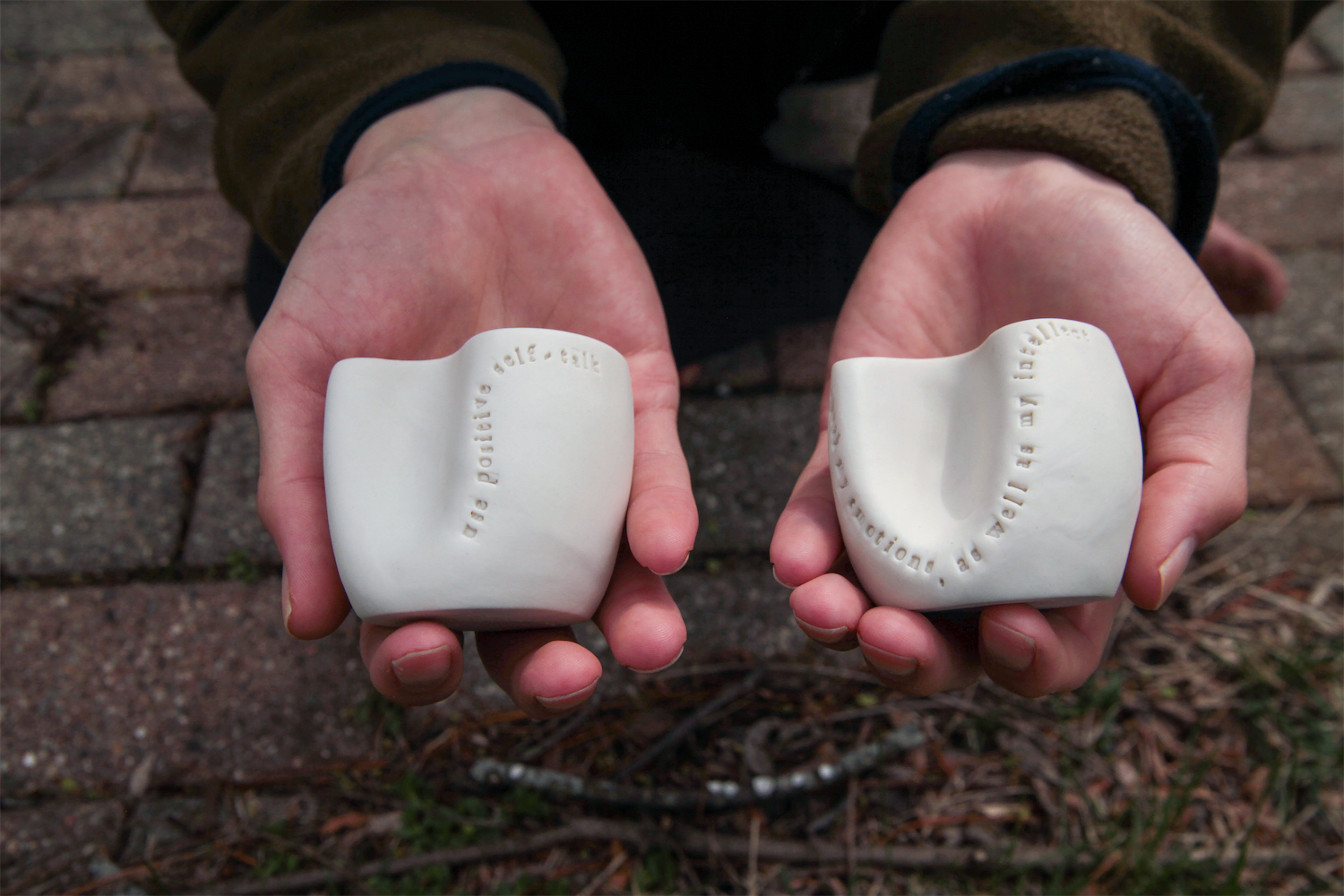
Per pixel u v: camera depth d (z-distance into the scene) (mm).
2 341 548
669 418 358
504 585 300
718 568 477
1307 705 444
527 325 387
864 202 448
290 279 340
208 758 426
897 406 331
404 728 434
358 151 385
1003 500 305
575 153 397
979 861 403
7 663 445
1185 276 340
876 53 501
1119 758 431
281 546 317
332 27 406
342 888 397
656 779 419
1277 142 688
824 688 444
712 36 470
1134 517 311
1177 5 393
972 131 383
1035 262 360
